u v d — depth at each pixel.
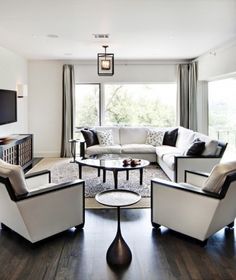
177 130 6.57
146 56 6.86
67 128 7.42
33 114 7.53
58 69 7.45
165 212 2.98
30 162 6.18
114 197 2.54
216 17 3.82
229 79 6.16
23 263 2.44
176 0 3.24
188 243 2.79
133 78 7.48
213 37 4.91
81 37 4.89
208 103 7.17
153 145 6.54
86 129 6.72
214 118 6.89
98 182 4.91
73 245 2.75
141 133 6.94
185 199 2.77
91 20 3.93
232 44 5.22
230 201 2.73
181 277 2.24
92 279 2.22
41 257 2.54
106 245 2.76
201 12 3.62
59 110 7.55
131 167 4.30
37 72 7.43
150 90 7.59
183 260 2.49
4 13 3.65
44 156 7.59
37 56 6.82
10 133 6.19
